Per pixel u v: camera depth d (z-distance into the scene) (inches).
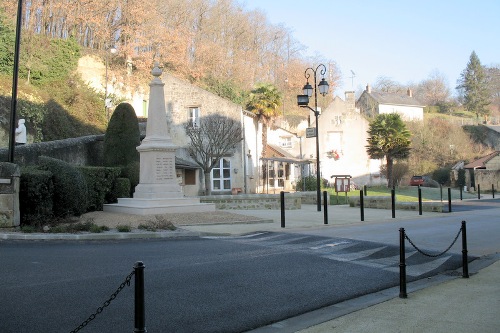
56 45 1494.8
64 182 551.8
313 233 550.6
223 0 2495.1
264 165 1596.9
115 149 834.8
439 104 4136.3
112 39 1791.3
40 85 1408.7
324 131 1860.2
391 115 1697.8
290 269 352.8
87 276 301.9
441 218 805.9
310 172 1758.1
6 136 1058.7
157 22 1888.5
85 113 1439.5
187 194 1337.4
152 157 692.1
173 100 1401.3
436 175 2246.6
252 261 373.4
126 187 753.0
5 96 1100.5
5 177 475.2
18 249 388.2
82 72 1595.7
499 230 635.5
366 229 605.3
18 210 484.1
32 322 216.1
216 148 1247.5
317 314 256.7
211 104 1392.7
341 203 1175.0
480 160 2209.6
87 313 232.4
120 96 1664.6
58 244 423.8
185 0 2218.3
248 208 923.4
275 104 1557.6
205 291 281.9
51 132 1220.5
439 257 430.9
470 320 240.2
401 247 293.6
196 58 2127.2
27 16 1462.8
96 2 1692.9
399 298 288.7
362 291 306.3
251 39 2699.3
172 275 314.8
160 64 1862.7
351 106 1859.0
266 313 250.1
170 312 241.0
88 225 497.7
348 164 1844.2
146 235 483.5
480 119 3663.9
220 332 218.8
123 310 239.5
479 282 336.5
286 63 2891.2
